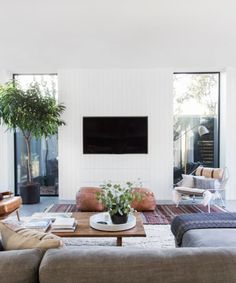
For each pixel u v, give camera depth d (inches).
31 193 193.0
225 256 40.7
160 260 39.8
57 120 193.0
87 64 195.2
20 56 177.9
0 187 205.5
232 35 145.6
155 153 207.5
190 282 38.1
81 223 106.4
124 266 38.9
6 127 206.7
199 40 152.8
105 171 208.4
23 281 38.3
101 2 111.0
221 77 215.5
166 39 151.3
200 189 179.2
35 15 121.5
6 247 51.1
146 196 169.3
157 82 205.8
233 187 206.1
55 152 220.8
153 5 113.7
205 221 93.5
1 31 138.8
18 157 223.8
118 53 173.3
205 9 117.0
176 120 220.4
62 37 147.5
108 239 124.1
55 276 38.0
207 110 221.0
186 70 213.3
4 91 185.0
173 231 99.4
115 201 99.9
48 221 102.7
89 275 38.1
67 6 113.9
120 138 205.0
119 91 206.2
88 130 204.7
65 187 208.7
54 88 221.1
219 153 219.1
